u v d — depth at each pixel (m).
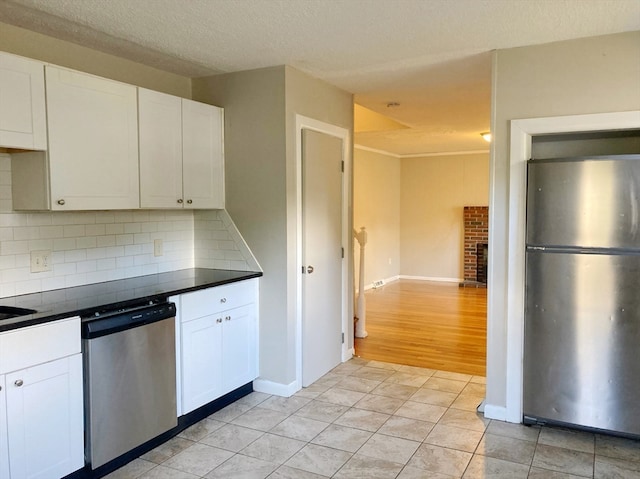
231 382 3.45
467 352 4.78
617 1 2.38
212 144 3.64
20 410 2.16
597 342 2.89
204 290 3.18
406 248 9.98
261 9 2.49
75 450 2.40
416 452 2.81
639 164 2.73
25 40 2.79
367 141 7.66
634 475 2.55
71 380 2.37
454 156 9.48
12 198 2.74
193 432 3.07
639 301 2.78
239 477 2.56
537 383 3.09
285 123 3.49
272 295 3.64
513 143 3.08
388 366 4.35
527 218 3.04
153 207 3.17
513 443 2.91
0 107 2.35
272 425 3.17
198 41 2.97
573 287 2.93
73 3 2.41
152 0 2.38
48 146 2.56
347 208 4.38
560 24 2.69
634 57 2.80
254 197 3.65
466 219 9.34
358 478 2.54
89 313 2.45
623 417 2.86
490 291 3.21
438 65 3.47
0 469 2.09
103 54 3.20
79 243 3.12
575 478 2.52
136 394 2.68
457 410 3.39
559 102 2.97
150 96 3.13
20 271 2.80
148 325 2.74
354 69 3.56
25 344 2.17
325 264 4.06
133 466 2.66
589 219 2.86
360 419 3.25
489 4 2.42
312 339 3.90
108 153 2.87
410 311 6.75
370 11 2.51
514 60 3.07
